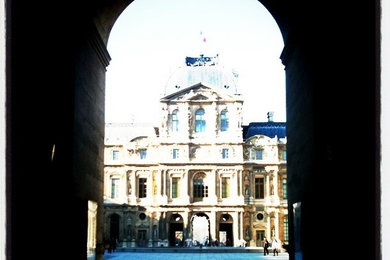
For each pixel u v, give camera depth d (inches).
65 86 876.6
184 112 3880.4
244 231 3814.0
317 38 884.6
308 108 957.8
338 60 776.9
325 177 855.1
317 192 888.3
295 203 1092.5
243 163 3838.6
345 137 732.0
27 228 661.3
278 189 3848.4
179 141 3853.3
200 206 3823.8
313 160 909.8
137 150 3895.2
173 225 3895.2
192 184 3858.3
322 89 873.5
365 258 610.5
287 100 1203.2
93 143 1093.8
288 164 1194.0
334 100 806.5
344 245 733.3
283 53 1193.4
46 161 773.9
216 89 3873.0
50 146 793.6
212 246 3764.8
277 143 3865.7
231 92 3905.0
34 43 685.9
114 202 3863.2
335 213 794.8
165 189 3838.6
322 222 864.3
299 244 1040.8
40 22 718.5
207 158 3860.7
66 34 866.8
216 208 3818.9
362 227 626.8
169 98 3882.9
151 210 3846.0
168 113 3882.9
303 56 1001.5
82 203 959.0
